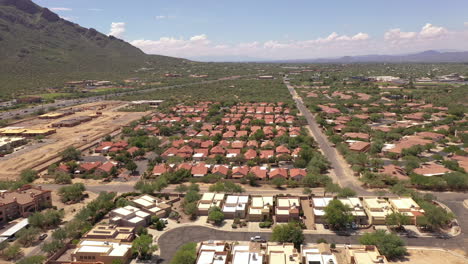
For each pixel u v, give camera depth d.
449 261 104.00
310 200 146.50
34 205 141.50
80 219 125.62
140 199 146.38
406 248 109.00
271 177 171.75
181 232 124.62
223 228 126.81
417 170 170.00
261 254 101.31
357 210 131.25
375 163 182.25
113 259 103.88
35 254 112.44
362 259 98.06
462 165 178.12
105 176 180.88
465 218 129.25
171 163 193.25
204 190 160.50
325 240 116.38
